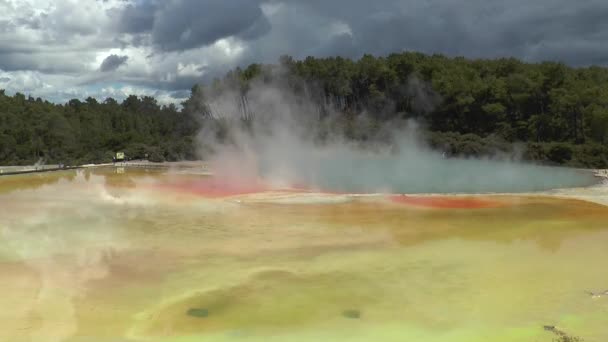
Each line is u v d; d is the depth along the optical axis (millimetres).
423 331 11234
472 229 20703
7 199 30375
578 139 54438
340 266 15742
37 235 20062
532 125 56562
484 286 13883
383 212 24750
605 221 21969
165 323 11742
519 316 11898
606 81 63438
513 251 17344
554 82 57188
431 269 15367
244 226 21578
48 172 53875
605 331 11039
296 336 11086
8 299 13094
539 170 45438
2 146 70125
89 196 31641
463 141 57031
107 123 98938
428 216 23641
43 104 94000
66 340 10891
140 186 37281
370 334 11133
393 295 13289
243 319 11938
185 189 34969
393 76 68750
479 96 61469
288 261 16328
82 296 13352
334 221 22578
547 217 22984
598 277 14531
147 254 17172
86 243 18719
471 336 10953
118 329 11445
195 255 17062
